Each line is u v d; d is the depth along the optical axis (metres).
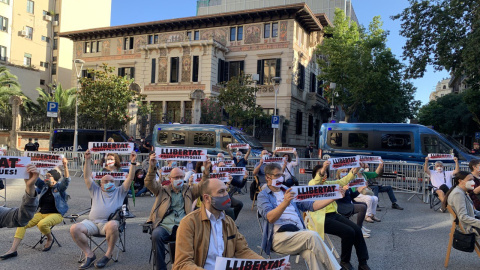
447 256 5.72
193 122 27.14
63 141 27.61
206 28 34.47
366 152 17.22
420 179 13.36
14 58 45.56
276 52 31.48
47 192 6.17
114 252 6.11
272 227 4.73
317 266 4.28
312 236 4.32
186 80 33.00
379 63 29.62
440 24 20.41
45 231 5.98
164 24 34.91
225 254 3.49
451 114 42.22
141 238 7.03
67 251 6.11
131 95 26.28
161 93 34.03
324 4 58.69
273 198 4.91
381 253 6.38
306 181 14.66
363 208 6.98
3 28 43.12
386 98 30.83
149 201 11.36
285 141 30.22
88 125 29.00
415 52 21.84
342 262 5.34
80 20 53.00
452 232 5.70
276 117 20.12
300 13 31.33
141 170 12.30
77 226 5.25
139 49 36.16
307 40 35.28
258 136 28.64
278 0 61.69
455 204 5.47
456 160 10.12
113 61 38.22
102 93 24.91
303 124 34.62
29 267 5.27
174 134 19.98
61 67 50.59
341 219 5.55
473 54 17.78
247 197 12.59
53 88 40.28
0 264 5.36
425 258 6.14
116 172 7.01
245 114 25.39
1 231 7.21
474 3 19.25
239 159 11.58
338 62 30.55
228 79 33.50
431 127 16.61
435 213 10.09
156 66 34.56
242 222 8.60
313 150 30.52
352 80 29.77
